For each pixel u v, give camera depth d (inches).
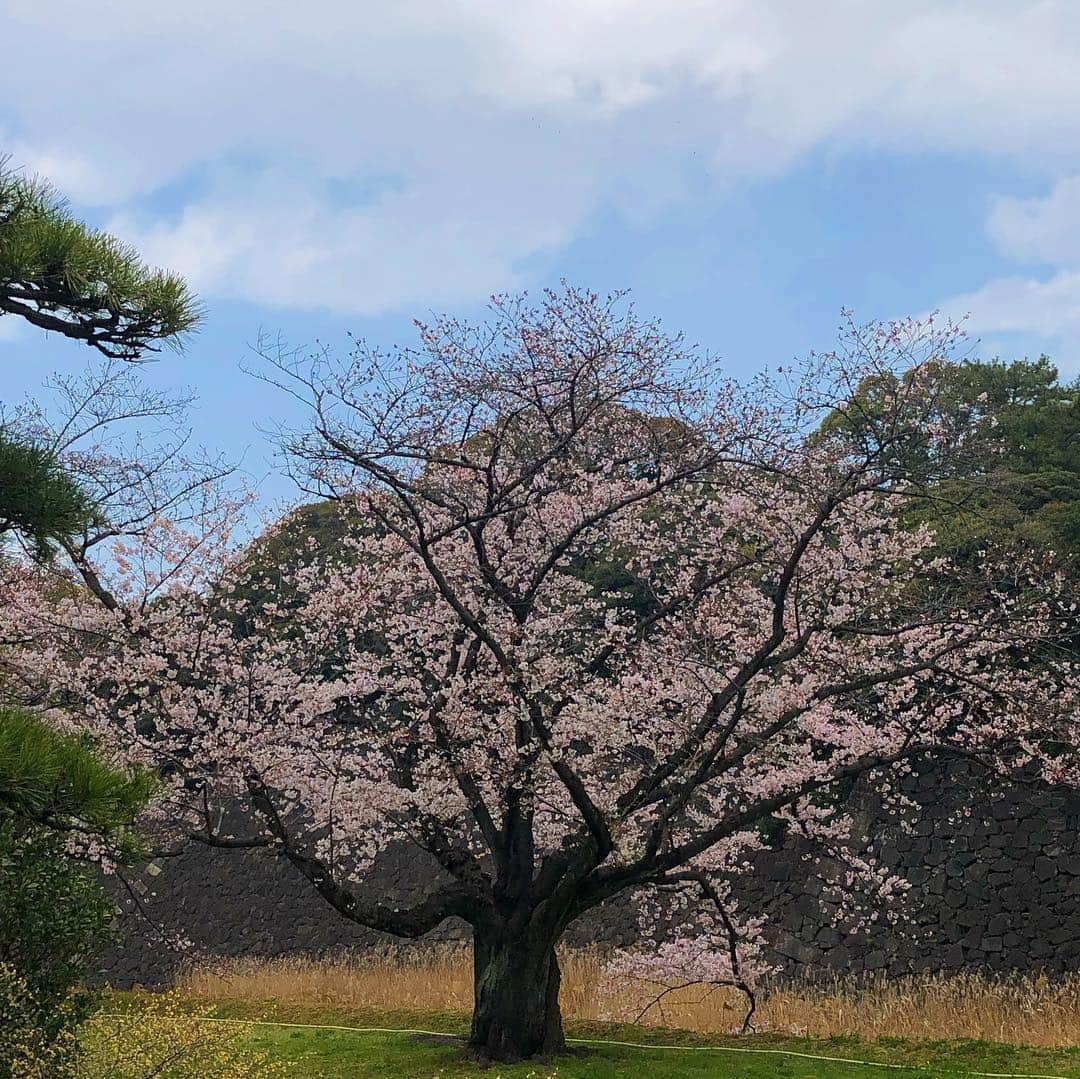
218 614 542.3
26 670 456.4
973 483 454.3
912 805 602.9
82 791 248.5
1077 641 529.0
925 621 418.3
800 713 413.7
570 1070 412.2
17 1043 298.7
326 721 483.2
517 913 442.6
